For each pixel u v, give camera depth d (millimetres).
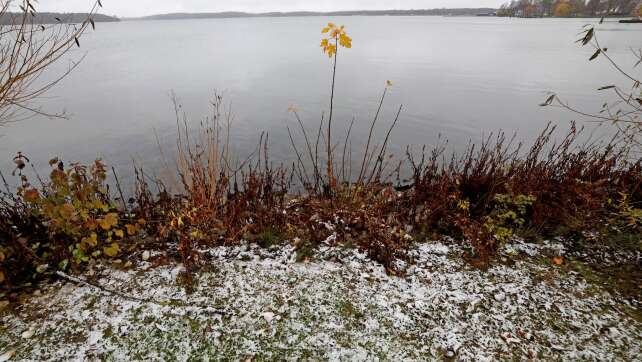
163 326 2502
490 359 2305
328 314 2643
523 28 120438
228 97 19250
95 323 2508
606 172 4148
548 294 2836
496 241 3418
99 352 2297
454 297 2816
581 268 3131
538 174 3982
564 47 48594
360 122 14234
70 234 2963
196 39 82812
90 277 2939
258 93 20547
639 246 3348
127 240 3416
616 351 2336
